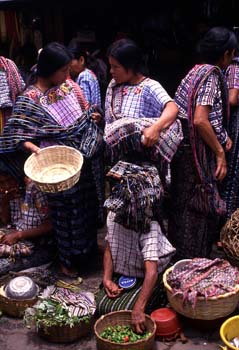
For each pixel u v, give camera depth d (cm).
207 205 372
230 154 405
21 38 630
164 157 345
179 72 595
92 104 453
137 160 347
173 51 592
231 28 565
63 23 609
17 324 352
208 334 335
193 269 337
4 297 354
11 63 452
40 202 402
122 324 332
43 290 365
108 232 361
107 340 308
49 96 379
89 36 587
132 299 342
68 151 360
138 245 350
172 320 329
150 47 596
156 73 601
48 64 364
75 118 384
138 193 328
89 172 391
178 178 381
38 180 341
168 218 402
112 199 335
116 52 346
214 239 419
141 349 309
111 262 361
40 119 375
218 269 338
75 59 452
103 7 595
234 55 407
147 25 593
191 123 359
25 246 404
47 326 326
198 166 364
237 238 369
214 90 354
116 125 345
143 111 356
